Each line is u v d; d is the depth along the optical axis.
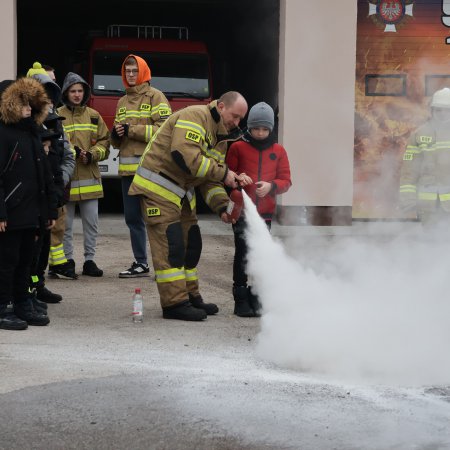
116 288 8.39
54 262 8.80
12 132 6.20
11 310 6.48
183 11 19.28
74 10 19.53
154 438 4.18
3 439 4.16
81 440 4.15
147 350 5.86
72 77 8.91
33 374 5.20
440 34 13.95
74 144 8.91
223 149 6.92
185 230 7.21
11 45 12.66
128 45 15.16
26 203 6.25
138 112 8.80
